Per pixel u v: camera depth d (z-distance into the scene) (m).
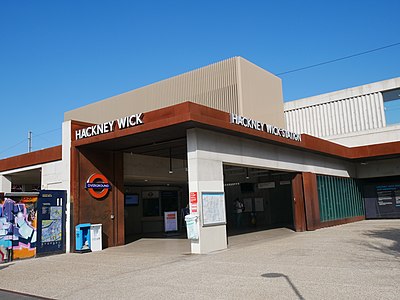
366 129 32.25
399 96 31.38
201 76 26.81
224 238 14.60
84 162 16.89
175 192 26.59
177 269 10.53
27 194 14.68
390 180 29.38
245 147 16.73
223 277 9.06
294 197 21.44
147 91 29.95
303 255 11.85
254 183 28.45
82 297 7.91
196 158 13.89
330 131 34.16
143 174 19.91
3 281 10.16
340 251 12.34
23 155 20.30
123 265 11.76
